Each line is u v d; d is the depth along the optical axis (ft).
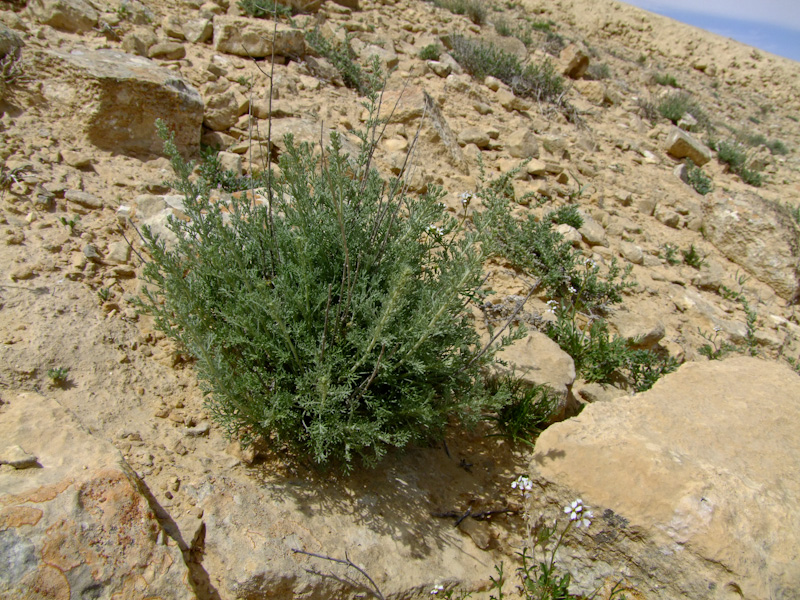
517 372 12.52
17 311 10.05
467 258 9.78
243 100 19.24
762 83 68.90
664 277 20.52
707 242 25.31
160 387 10.12
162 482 8.43
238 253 9.95
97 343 10.18
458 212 17.98
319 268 10.12
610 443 9.76
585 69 38.34
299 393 9.16
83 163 13.97
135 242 12.43
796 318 22.63
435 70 28.50
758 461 9.57
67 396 9.22
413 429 9.71
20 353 9.38
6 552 6.45
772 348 19.39
